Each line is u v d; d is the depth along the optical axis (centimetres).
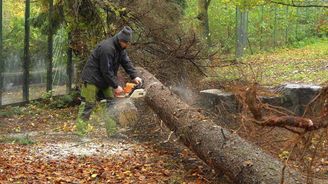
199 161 782
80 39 1223
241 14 2252
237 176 655
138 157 799
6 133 966
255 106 569
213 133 711
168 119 799
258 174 632
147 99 857
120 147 850
